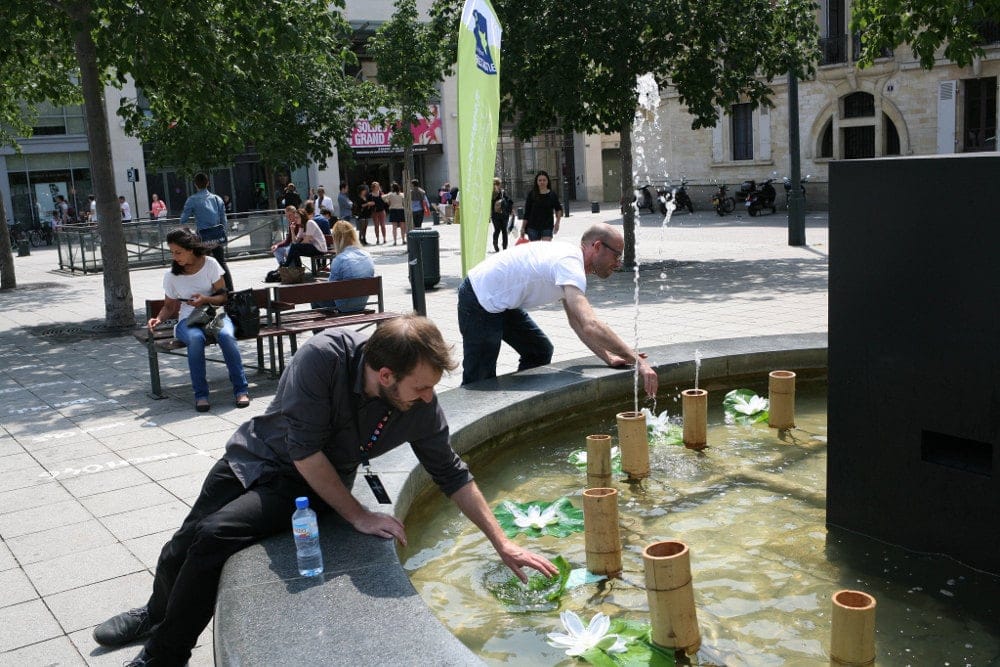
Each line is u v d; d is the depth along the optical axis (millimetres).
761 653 2588
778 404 4633
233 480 2910
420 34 22625
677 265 15414
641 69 13867
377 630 2248
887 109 26703
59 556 4188
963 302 2984
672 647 2574
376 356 2545
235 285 16281
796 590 2973
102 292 15961
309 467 2709
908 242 3109
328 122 21062
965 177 2930
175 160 19906
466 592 3047
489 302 4871
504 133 41812
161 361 9172
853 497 3404
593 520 3117
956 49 10727
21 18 9953
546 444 4594
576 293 4723
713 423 4836
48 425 6727
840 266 3324
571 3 13414
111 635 3293
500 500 3896
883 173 3156
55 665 3193
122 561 4105
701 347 5477
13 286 17094
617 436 4660
